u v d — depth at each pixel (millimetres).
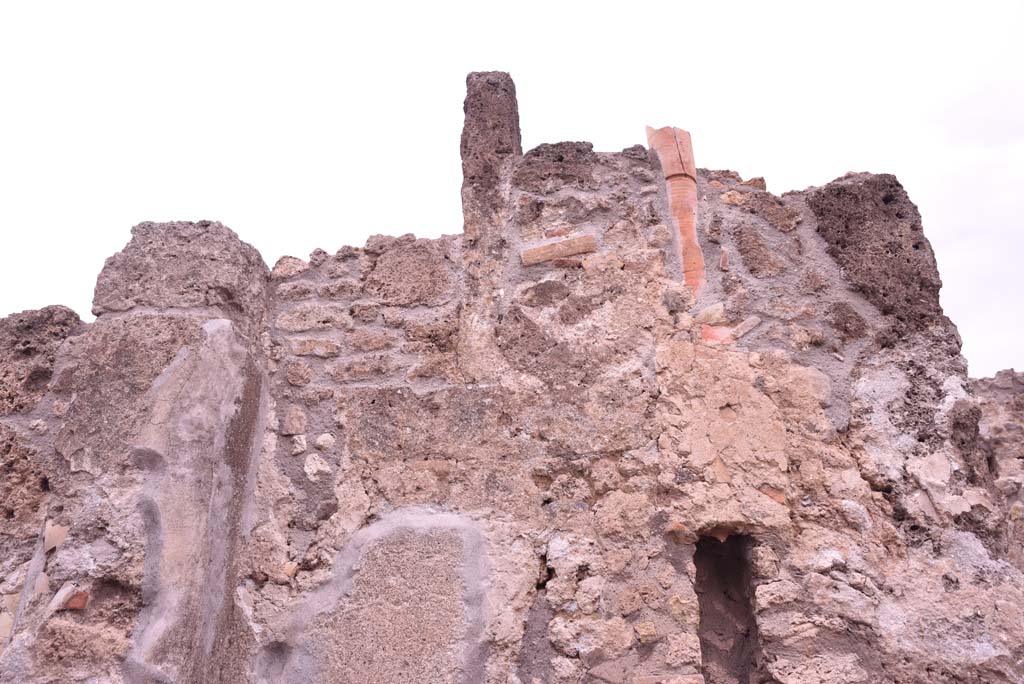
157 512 2549
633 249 3111
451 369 3057
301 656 2672
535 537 2748
